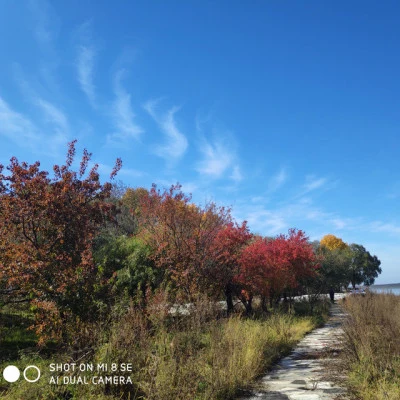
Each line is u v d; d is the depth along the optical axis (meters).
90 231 11.57
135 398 6.18
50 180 11.59
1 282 9.99
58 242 10.70
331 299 39.69
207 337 9.36
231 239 17.56
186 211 16.95
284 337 13.38
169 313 10.43
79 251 10.61
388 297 23.84
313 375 8.81
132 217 22.98
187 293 13.91
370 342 8.99
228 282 18.03
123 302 9.64
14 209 10.46
